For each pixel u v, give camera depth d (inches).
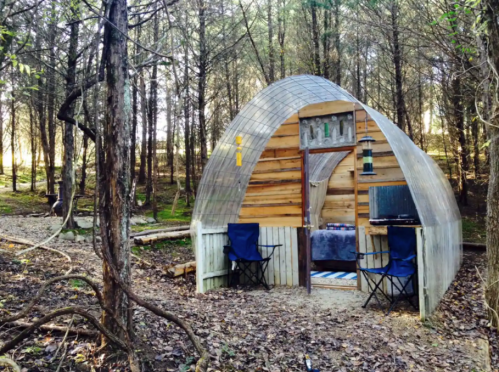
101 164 122.2
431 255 192.2
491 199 179.8
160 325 150.9
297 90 262.4
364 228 234.8
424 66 480.4
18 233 348.2
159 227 453.1
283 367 132.0
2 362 95.9
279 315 184.4
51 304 160.7
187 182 623.2
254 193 266.8
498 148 176.7
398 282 221.1
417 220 213.8
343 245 288.0
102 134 123.1
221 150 250.1
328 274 277.1
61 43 285.4
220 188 252.2
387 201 230.1
